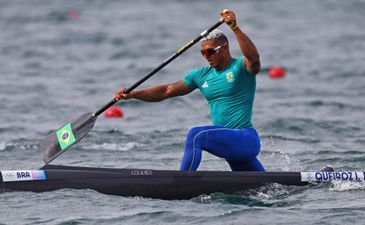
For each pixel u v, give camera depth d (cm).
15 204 2922
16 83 6712
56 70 7469
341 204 2950
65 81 6875
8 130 4794
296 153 4075
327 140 4466
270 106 5606
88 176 3088
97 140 4484
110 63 7906
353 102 5762
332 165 3766
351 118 5156
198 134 3086
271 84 6650
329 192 3120
